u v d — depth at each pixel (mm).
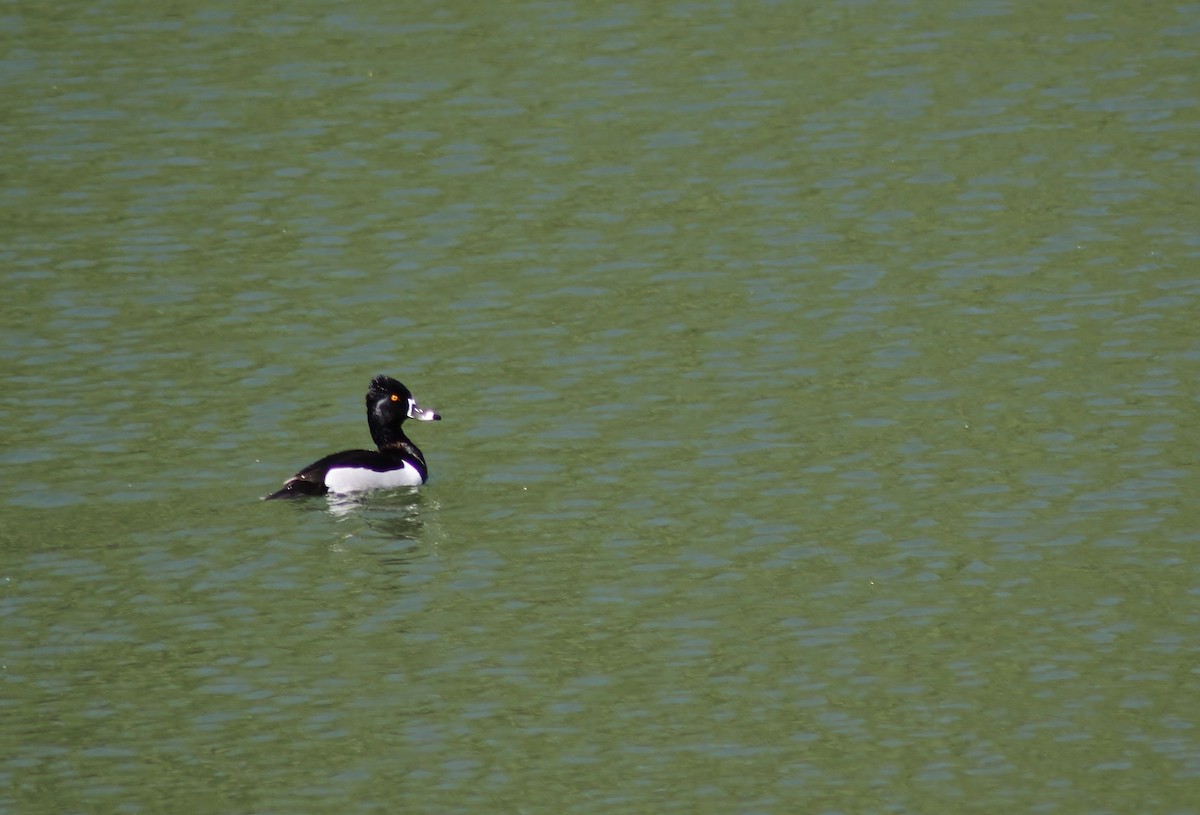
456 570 19938
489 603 19203
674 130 34125
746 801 15570
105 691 17578
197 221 30891
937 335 26141
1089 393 24062
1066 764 16016
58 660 18109
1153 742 16344
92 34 39406
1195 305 26625
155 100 35812
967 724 16734
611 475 22312
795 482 21953
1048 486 21578
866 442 22969
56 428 23766
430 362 25859
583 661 18016
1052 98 34812
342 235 30328
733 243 29625
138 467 22609
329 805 15617
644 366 25547
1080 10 39531
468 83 36500
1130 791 15578
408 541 20609
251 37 39156
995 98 34938
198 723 17016
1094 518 20766
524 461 22781
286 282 28625
